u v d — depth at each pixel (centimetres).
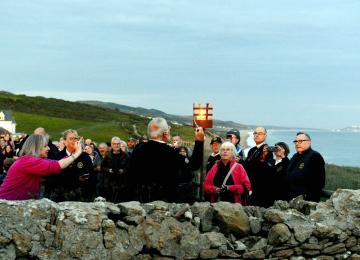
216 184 837
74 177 848
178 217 647
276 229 680
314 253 702
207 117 858
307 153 898
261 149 971
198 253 645
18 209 573
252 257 669
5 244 557
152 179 707
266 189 924
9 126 9412
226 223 675
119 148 1038
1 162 1276
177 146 1133
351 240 727
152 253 623
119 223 609
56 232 576
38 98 15838
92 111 14788
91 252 580
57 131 9150
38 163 662
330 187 1777
